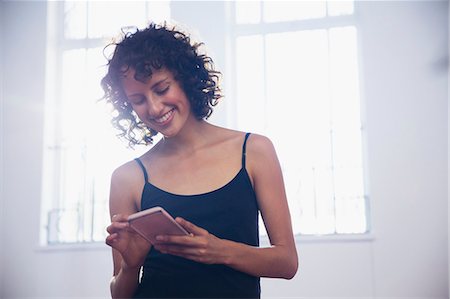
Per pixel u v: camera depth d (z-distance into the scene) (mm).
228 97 5293
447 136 4730
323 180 5219
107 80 1545
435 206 4672
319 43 5410
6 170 5500
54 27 5805
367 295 4656
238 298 1363
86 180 5594
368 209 5078
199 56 1536
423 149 4754
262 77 5461
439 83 4809
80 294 5184
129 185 1534
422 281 4609
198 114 1506
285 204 1473
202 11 5332
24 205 5430
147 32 1466
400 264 4652
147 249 1386
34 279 5270
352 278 4695
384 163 4793
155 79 1425
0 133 5547
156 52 1419
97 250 5207
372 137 4844
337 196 5164
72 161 5633
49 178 5582
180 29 1622
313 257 4766
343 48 5363
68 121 5695
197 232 1283
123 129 1685
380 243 4695
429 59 4852
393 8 4961
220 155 1481
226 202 1413
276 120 5391
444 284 4574
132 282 1448
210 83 1545
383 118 4848
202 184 1446
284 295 4758
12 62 5656
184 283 1379
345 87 5320
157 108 1429
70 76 5754
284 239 1443
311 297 4730
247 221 1419
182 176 1477
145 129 1669
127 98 1578
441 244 4621
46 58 5641
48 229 5504
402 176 4754
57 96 5727
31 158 5496
